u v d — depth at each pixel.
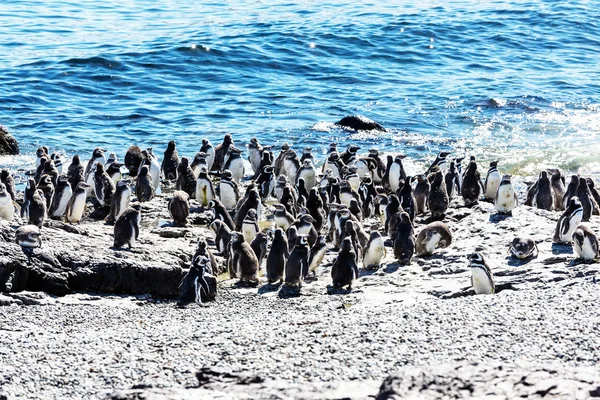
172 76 48.56
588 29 60.81
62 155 35.25
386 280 20.25
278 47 54.28
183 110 42.59
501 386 10.27
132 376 13.39
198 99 44.62
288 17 64.12
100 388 13.12
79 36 57.56
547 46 57.03
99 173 26.62
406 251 21.47
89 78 47.19
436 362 12.72
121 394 11.20
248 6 70.56
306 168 29.94
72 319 17.83
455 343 13.66
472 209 26.66
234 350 14.11
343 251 19.75
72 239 21.19
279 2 72.38
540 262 20.06
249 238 23.36
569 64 52.72
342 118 40.34
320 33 57.44
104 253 20.64
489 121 40.91
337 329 14.95
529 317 14.88
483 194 28.56
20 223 22.02
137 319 17.84
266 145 37.19
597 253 19.53
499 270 19.59
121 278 20.03
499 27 60.66
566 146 36.97
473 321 14.84
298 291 19.86
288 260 20.12
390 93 46.06
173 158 32.16
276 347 14.12
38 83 45.78
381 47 55.34
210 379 12.09
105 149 36.38
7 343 15.70
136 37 56.84
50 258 19.78
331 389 11.17
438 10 65.94
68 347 15.30
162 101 44.03
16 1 72.31
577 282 17.94
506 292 17.69
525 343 13.48
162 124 40.25
